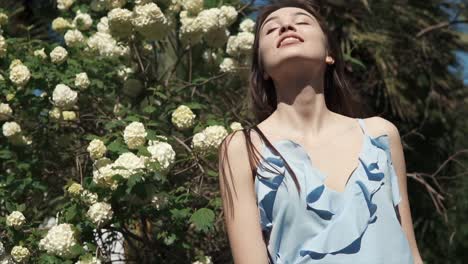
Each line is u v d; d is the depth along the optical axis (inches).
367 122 74.5
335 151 70.7
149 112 135.3
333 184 68.4
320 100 73.6
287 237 67.4
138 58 148.6
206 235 141.8
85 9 163.6
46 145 148.2
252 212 69.7
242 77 152.1
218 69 158.7
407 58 252.5
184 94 150.1
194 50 160.4
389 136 74.1
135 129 123.0
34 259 128.6
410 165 265.6
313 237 66.3
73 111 148.2
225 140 73.2
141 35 144.3
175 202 125.8
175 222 129.6
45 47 151.0
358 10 243.8
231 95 155.2
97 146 125.9
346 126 73.3
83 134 149.5
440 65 262.7
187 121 132.9
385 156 71.2
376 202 67.5
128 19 139.9
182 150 136.6
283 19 75.2
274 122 73.7
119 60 149.2
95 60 149.8
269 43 74.4
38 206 147.3
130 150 123.9
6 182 141.6
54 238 121.4
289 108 73.2
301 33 73.9
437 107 264.4
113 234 134.0
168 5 148.6
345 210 66.4
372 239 65.9
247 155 71.0
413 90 256.5
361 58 249.8
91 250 124.0
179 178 136.5
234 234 69.6
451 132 270.7
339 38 243.1
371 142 71.6
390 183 70.2
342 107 83.3
